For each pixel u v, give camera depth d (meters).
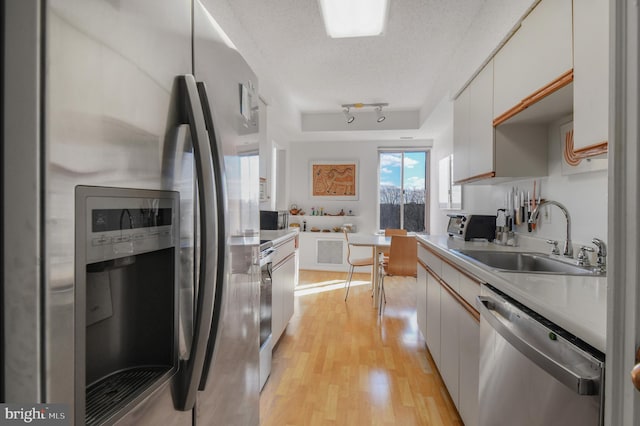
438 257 2.13
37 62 0.43
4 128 0.44
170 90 0.69
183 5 0.74
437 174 5.26
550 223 1.94
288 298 2.84
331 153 5.70
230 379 1.00
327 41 2.81
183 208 0.73
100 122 0.51
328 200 5.71
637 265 0.48
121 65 0.56
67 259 0.46
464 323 1.56
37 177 0.43
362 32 2.58
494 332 1.12
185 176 0.74
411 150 5.59
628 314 0.49
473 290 1.45
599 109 1.08
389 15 2.40
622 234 0.50
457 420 1.70
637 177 0.48
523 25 1.65
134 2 0.59
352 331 2.90
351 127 4.90
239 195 1.06
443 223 4.88
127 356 0.70
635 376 0.43
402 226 5.72
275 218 3.27
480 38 2.29
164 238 0.67
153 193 0.63
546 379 0.81
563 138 1.81
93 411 0.54
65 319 0.46
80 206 0.48
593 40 1.11
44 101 0.43
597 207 1.56
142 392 0.61
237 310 1.05
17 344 0.44
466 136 2.51
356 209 5.65
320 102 4.43
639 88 0.47
